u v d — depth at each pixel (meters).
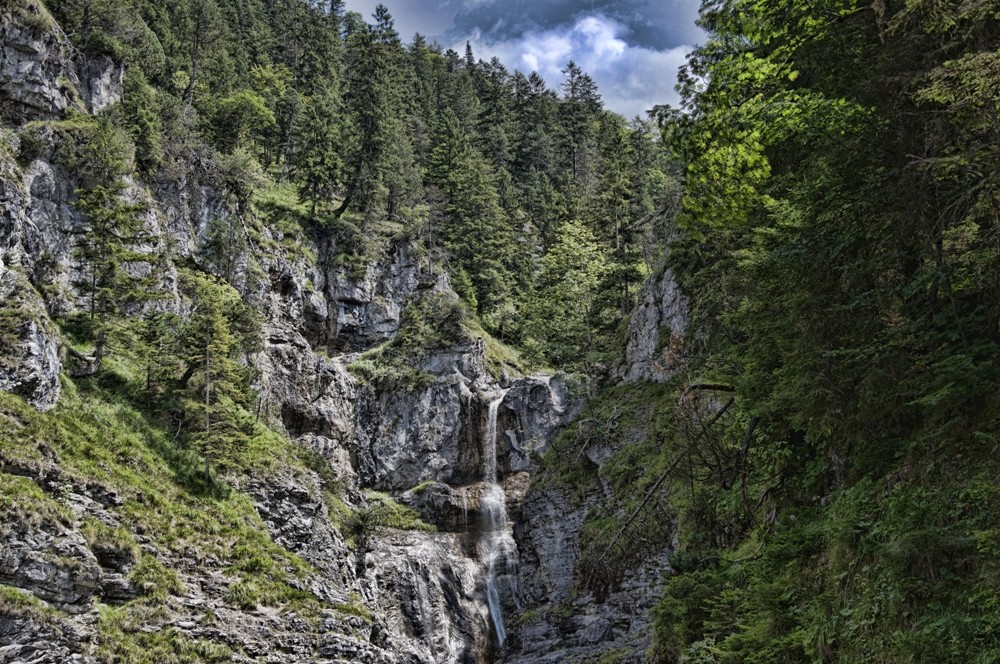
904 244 11.41
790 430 15.65
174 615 30.83
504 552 51.47
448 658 46.16
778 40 13.54
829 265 12.14
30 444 31.08
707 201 13.66
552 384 58.41
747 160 12.86
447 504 54.09
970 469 9.87
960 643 8.51
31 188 44.50
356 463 57.97
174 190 58.19
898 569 9.70
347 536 47.06
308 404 54.72
